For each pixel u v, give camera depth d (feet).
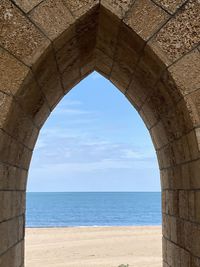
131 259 67.41
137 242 89.20
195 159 19.29
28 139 24.27
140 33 18.70
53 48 19.16
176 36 18.66
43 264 65.00
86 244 88.17
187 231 21.77
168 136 23.89
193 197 20.27
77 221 237.86
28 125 22.93
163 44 18.65
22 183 25.70
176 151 23.03
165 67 18.74
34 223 223.30
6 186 21.03
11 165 21.84
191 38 18.62
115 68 25.32
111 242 90.22
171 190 25.58
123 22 18.74
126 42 20.48
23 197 26.48
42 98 23.08
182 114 19.70
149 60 19.92
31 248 83.30
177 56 18.65
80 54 23.24
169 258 26.55
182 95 18.61
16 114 19.67
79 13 18.53
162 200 28.86
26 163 25.88
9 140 20.04
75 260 68.23
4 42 18.30
